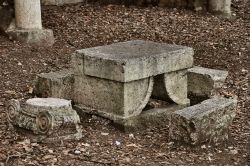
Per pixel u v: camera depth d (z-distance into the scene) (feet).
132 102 28.55
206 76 33.09
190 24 51.08
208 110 26.76
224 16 54.49
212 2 54.80
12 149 24.95
